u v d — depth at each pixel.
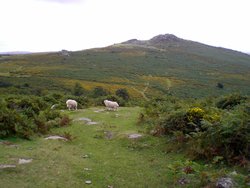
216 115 14.98
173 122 16.02
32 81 102.25
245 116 12.67
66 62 168.38
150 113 21.56
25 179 10.09
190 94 99.62
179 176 10.52
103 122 21.56
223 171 10.29
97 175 11.07
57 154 13.05
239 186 8.96
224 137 12.12
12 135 15.76
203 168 11.07
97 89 66.75
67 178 10.48
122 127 19.69
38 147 14.09
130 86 108.81
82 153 14.03
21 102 23.19
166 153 13.77
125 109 28.77
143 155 13.84
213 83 129.62
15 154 12.49
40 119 18.48
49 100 33.03
